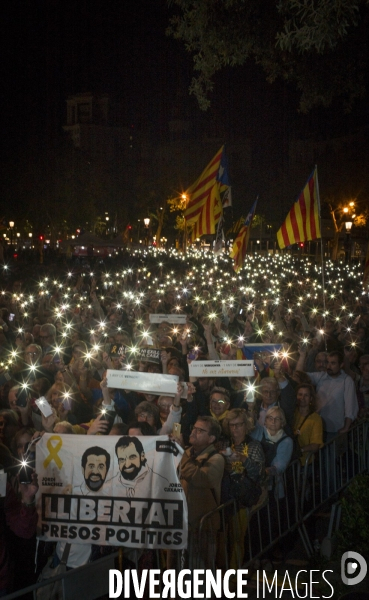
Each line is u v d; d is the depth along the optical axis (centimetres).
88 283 2791
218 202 1731
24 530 498
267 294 1812
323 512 721
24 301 1597
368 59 1293
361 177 4534
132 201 7019
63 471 517
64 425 567
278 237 1284
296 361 948
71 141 5941
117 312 1365
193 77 1338
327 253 6244
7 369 814
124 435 530
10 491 507
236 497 565
